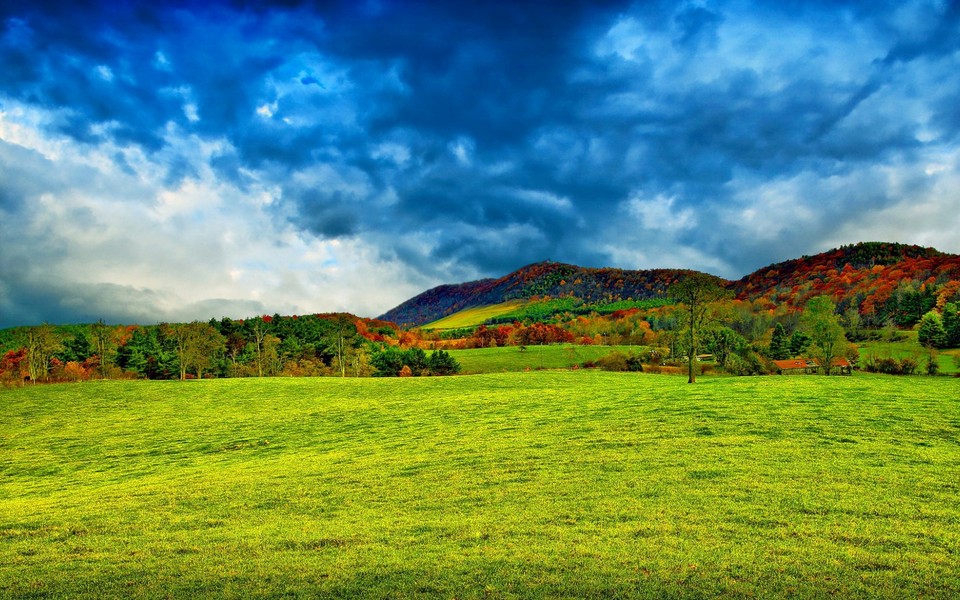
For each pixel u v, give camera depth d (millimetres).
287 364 137500
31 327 109250
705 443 28922
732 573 13477
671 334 109688
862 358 105062
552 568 14109
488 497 21266
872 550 14711
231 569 14875
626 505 19312
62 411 66875
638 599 12289
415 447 34406
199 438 47469
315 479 26453
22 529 20047
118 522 20391
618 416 39312
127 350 124188
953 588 12453
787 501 19016
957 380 53719
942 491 19734
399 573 14102
